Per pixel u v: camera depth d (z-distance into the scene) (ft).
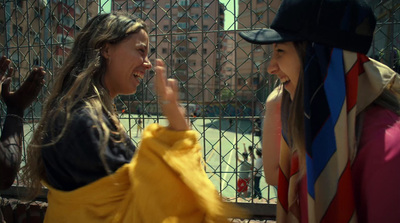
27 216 6.93
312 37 3.10
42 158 3.59
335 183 2.95
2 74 5.10
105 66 3.95
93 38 3.88
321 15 3.06
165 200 2.95
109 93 4.06
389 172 2.71
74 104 3.37
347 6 3.02
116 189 3.15
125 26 3.93
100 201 3.16
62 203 3.34
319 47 3.11
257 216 6.19
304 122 3.13
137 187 2.99
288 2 3.28
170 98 3.18
